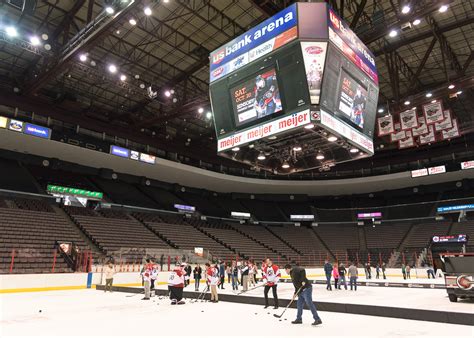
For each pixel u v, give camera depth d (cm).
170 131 3575
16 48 2320
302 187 4372
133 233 2895
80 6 1998
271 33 1123
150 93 2498
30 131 2573
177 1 2027
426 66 2784
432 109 2123
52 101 2870
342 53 1116
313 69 1038
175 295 1267
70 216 2814
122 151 3095
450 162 3903
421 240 3778
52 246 2205
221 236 3644
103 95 3009
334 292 1636
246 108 1173
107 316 980
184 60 2611
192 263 2519
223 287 2031
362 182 4147
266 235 4088
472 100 3281
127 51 2473
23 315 996
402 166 4194
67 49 1988
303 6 1077
